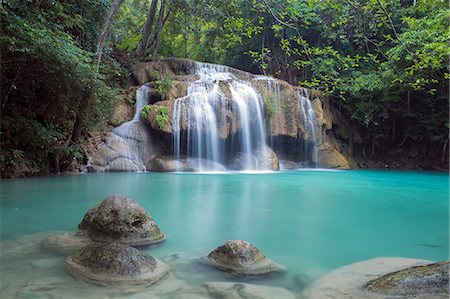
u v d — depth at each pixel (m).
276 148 16.20
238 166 14.36
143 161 13.20
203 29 24.38
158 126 13.15
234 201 6.82
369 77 17.73
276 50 22.48
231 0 17.44
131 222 3.70
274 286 2.73
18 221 4.83
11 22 8.06
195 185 9.12
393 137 20.62
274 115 15.85
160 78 15.80
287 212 5.89
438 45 10.73
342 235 4.46
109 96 11.36
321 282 2.74
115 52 18.05
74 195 7.08
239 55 24.53
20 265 2.97
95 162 12.05
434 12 14.45
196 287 2.62
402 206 6.83
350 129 19.66
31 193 7.29
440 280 2.40
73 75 9.25
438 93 18.69
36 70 9.10
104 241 3.58
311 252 3.72
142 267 2.78
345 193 8.54
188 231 4.43
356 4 7.96
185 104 13.88
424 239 4.34
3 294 2.41
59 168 11.07
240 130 14.95
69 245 3.47
